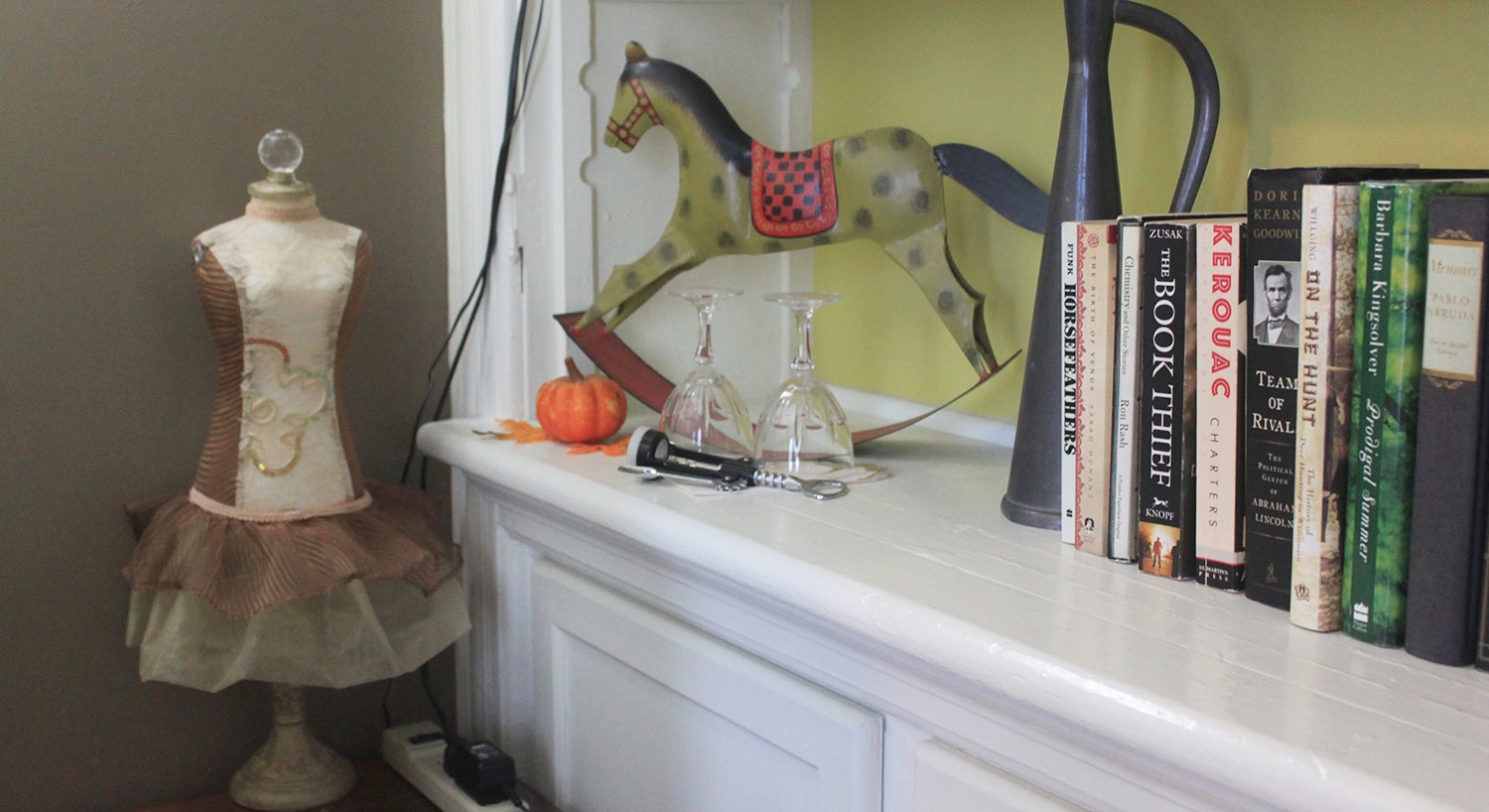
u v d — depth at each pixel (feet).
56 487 3.76
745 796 3.10
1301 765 1.75
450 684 4.58
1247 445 2.39
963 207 3.99
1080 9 2.78
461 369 4.39
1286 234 2.26
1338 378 2.17
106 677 3.90
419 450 4.31
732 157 3.83
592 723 3.74
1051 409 2.90
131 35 3.71
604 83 4.18
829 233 3.76
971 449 3.84
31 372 3.68
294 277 3.43
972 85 3.88
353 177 4.16
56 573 3.79
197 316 3.93
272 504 3.51
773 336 4.62
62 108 3.63
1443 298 2.02
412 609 3.77
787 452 3.40
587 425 3.82
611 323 4.10
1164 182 3.36
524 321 4.18
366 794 4.01
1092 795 2.21
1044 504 2.93
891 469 3.58
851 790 2.72
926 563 2.65
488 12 4.04
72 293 3.72
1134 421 2.60
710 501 3.21
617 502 3.22
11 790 3.79
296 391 3.52
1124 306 2.57
